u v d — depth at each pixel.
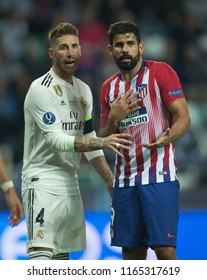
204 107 31.14
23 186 16.19
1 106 30.97
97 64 33.03
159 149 15.29
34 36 35.56
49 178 15.89
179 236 22.53
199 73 33.09
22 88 31.55
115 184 15.70
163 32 35.22
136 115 15.33
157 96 15.30
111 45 15.48
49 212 15.77
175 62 33.34
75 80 16.27
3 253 21.80
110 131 15.31
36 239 15.70
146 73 15.38
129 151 15.39
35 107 15.70
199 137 29.47
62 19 35.06
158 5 36.88
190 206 24.98
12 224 15.93
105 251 21.86
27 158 16.22
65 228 16.03
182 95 15.22
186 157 27.34
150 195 15.20
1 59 33.97
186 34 35.00
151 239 15.15
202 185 26.36
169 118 15.45
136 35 15.33
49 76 15.95
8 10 36.47
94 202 24.50
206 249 22.48
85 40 34.28
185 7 38.25
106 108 15.90
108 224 22.11
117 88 15.61
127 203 15.47
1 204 24.84
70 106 15.98
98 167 16.64
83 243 16.41
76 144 15.20
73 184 16.17
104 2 36.16
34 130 15.98
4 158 27.50
